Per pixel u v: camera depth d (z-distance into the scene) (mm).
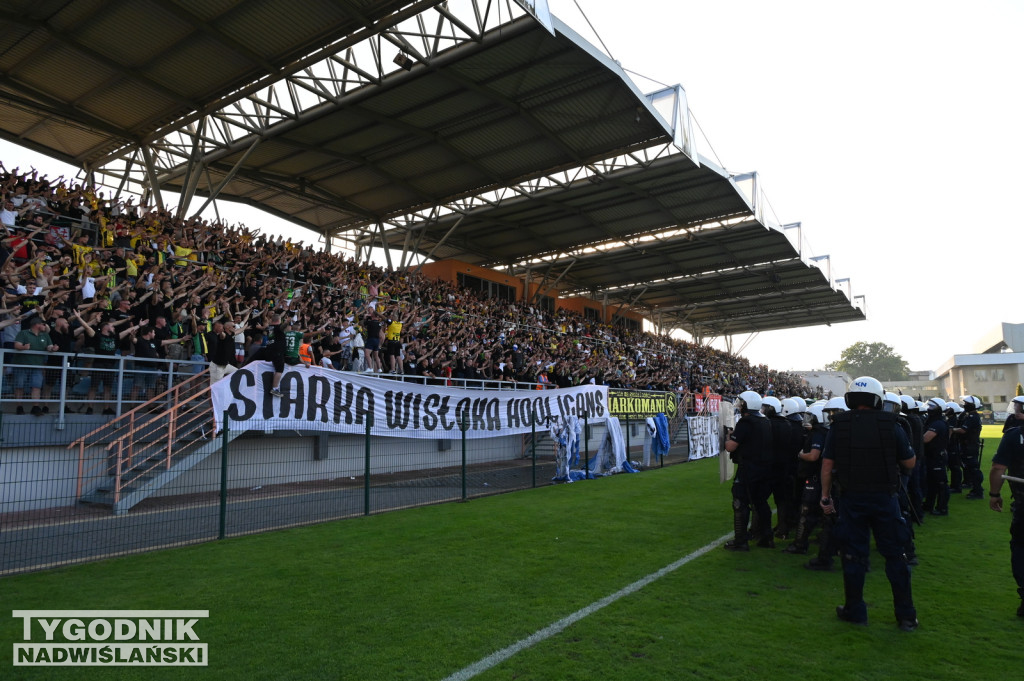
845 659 4691
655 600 6094
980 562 7727
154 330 12352
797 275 37656
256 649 4832
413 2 13055
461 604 5922
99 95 16734
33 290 11133
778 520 9078
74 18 13289
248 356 13156
